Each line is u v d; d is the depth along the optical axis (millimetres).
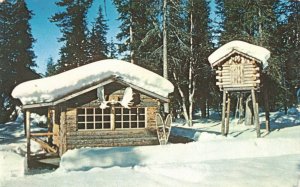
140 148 15578
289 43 37812
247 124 34281
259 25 33375
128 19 37438
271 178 10117
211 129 32594
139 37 37781
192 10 36719
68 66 37281
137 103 20234
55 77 19141
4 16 34688
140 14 37000
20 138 28953
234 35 34844
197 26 40000
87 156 14508
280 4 37375
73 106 19188
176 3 31031
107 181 9727
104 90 19719
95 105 19531
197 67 41125
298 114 40844
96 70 19328
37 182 9703
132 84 19781
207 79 42938
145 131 20250
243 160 13484
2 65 33812
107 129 19688
